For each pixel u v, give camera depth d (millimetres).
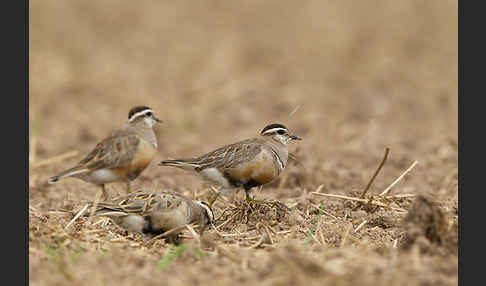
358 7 36781
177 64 28500
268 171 13016
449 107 23203
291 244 10352
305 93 24891
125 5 38312
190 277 9625
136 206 11648
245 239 11844
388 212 12961
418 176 16094
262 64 28406
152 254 10977
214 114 23000
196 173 13312
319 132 20703
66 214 13031
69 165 17297
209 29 33938
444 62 28266
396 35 31734
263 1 39031
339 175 16141
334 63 28625
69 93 24406
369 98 24281
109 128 21078
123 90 24922
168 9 37781
